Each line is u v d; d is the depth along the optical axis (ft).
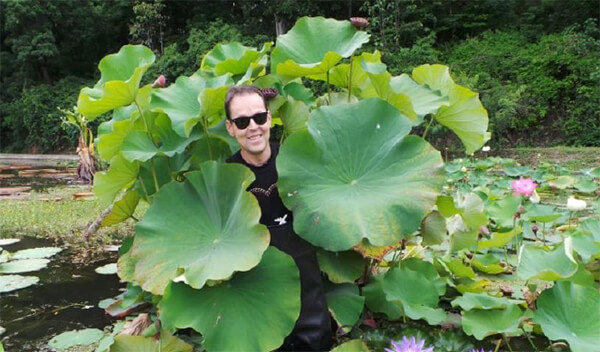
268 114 6.64
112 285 9.73
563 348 6.29
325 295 6.95
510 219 10.47
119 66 8.91
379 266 8.96
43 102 59.77
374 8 49.83
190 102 7.67
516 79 46.65
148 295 7.89
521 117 44.11
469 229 8.23
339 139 6.60
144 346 5.90
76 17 62.49
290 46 8.21
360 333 6.87
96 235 14.14
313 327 6.22
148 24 56.54
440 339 6.35
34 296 9.12
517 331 6.41
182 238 6.14
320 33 8.25
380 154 6.54
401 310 7.04
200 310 5.72
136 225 6.24
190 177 6.47
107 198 8.07
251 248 5.65
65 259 11.69
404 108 7.42
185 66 49.37
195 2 62.03
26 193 23.48
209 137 7.63
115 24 66.90
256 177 6.70
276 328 5.69
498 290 8.48
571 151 36.24
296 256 6.35
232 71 8.62
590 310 5.70
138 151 7.29
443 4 56.34
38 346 7.01
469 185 19.20
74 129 48.34
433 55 47.42
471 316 6.30
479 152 38.93
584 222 8.43
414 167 6.37
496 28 57.11
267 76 8.34
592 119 42.52
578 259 7.32
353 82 8.53
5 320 8.00
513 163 27.04
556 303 5.87
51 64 65.16
